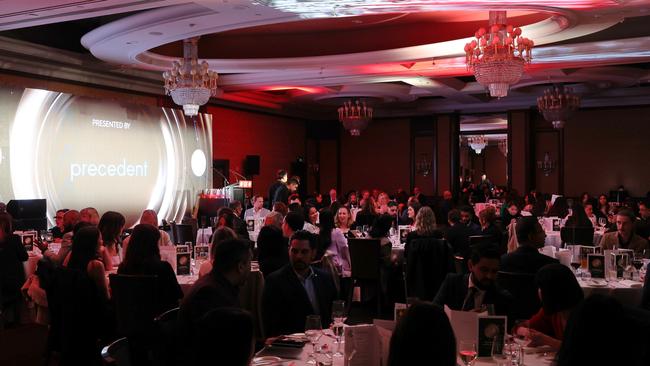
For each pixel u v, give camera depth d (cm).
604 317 218
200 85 980
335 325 332
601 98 1711
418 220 738
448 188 1914
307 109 1917
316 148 2064
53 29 1032
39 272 525
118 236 637
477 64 817
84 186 1116
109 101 1169
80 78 1141
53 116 1062
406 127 1995
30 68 1044
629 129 1723
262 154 1786
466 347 280
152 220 712
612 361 215
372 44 1072
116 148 1181
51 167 1058
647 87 1623
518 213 1177
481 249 384
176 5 754
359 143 2052
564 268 333
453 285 406
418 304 209
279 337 362
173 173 1309
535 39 956
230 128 1652
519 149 1803
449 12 936
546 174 1822
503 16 825
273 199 1255
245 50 1135
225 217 771
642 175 1708
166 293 486
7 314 709
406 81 1361
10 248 679
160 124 1283
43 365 536
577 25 855
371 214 1070
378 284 779
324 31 1098
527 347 338
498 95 831
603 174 1755
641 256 646
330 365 298
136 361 418
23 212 929
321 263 675
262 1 679
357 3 691
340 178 2070
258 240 542
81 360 488
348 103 1644
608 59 1090
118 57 1023
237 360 186
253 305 520
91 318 493
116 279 465
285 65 1131
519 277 469
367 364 281
